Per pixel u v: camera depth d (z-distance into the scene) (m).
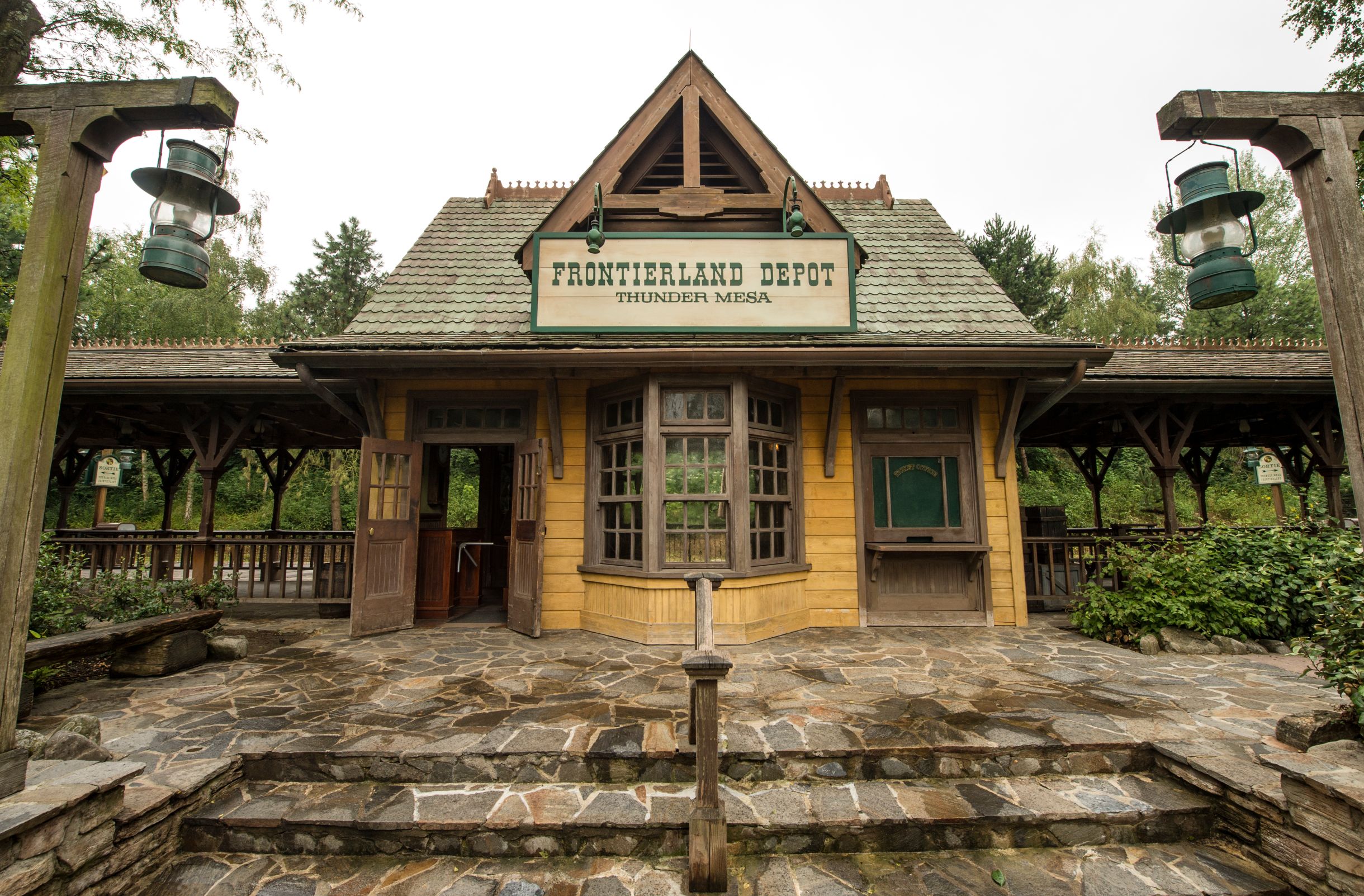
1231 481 23.39
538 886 2.76
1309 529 6.78
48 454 2.58
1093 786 3.34
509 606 6.81
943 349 5.97
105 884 2.59
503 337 6.72
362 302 31.31
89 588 5.65
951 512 6.96
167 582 6.18
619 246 6.50
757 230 6.99
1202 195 3.03
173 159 3.26
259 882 2.80
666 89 6.70
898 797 3.21
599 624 6.44
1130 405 7.78
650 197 6.63
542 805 3.13
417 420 6.96
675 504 6.23
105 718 3.94
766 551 6.55
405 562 6.78
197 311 23.12
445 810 3.08
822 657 5.43
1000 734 3.61
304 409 8.86
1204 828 3.13
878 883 2.77
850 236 6.52
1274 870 2.82
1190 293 3.17
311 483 26.83
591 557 6.66
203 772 3.20
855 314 6.44
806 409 7.02
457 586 8.15
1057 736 3.58
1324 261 2.81
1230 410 9.27
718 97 6.74
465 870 2.89
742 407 6.26
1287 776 2.77
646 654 5.59
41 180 2.64
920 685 4.59
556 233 6.50
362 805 3.14
